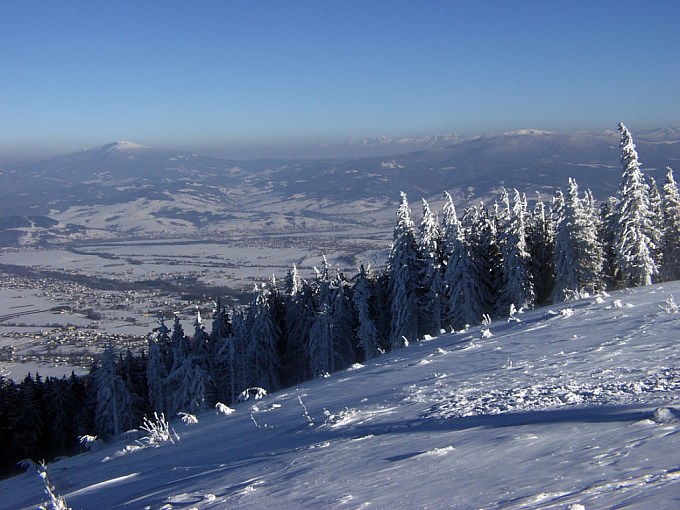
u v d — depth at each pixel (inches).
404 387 445.1
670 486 135.9
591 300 730.2
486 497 157.6
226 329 1958.7
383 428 311.4
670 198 1728.6
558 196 1768.0
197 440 474.0
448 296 1663.4
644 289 767.7
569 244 1561.3
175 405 1658.5
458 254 1583.4
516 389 339.3
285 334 2085.4
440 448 227.8
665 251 1729.8
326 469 238.5
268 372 1872.5
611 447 182.7
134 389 1966.0
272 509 192.7
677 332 433.7
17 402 1857.8
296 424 406.3
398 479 196.7
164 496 259.1
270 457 301.0
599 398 277.0
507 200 1852.9
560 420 241.3
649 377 306.0
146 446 529.0
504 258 1612.9
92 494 336.2
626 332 472.7
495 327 728.3
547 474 167.6
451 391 378.6
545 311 747.4
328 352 1780.3
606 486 145.3
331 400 484.7
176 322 1829.5
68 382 2129.7
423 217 1702.8
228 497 224.1
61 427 1956.2
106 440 1756.9
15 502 402.9
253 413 546.6
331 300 1838.1
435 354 603.5
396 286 1673.2
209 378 1658.5
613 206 1888.5
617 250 1576.0
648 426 200.2
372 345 1726.1
